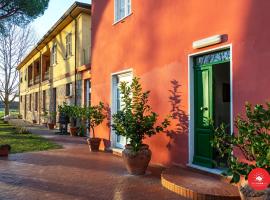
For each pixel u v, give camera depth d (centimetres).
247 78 650
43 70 2861
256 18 637
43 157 1070
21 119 3753
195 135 805
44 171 855
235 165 462
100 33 1305
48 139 1605
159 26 927
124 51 1112
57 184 725
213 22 738
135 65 1045
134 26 1054
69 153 1157
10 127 2408
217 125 804
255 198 441
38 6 2138
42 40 2511
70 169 882
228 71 815
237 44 675
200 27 774
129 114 831
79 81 1758
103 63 1273
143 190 680
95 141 1217
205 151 771
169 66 882
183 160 822
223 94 820
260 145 446
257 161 445
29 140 1534
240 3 672
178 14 849
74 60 1830
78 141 1527
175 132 853
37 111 3022
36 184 723
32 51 3031
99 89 1306
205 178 705
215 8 734
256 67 632
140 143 827
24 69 3891
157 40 934
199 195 600
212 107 761
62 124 1928
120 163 970
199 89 800
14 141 1481
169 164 873
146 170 857
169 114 877
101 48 1294
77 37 1808
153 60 951
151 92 956
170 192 662
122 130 838
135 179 773
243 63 661
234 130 664
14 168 889
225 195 583
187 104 815
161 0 919
